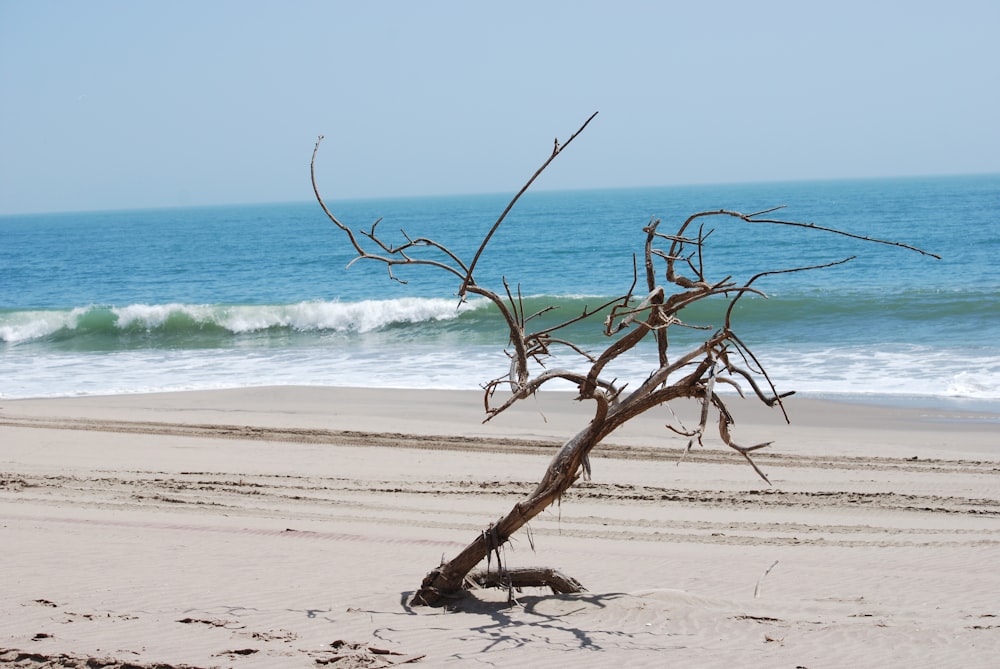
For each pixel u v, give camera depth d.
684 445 13.97
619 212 143.75
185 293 46.62
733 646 5.61
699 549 8.70
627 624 6.08
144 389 20.44
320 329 29.78
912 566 8.05
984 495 11.07
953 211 100.69
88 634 5.67
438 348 25.72
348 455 13.29
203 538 8.77
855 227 79.25
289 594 6.83
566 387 19.19
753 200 172.00
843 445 13.97
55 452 13.39
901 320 26.48
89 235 138.88
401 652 5.39
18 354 26.77
